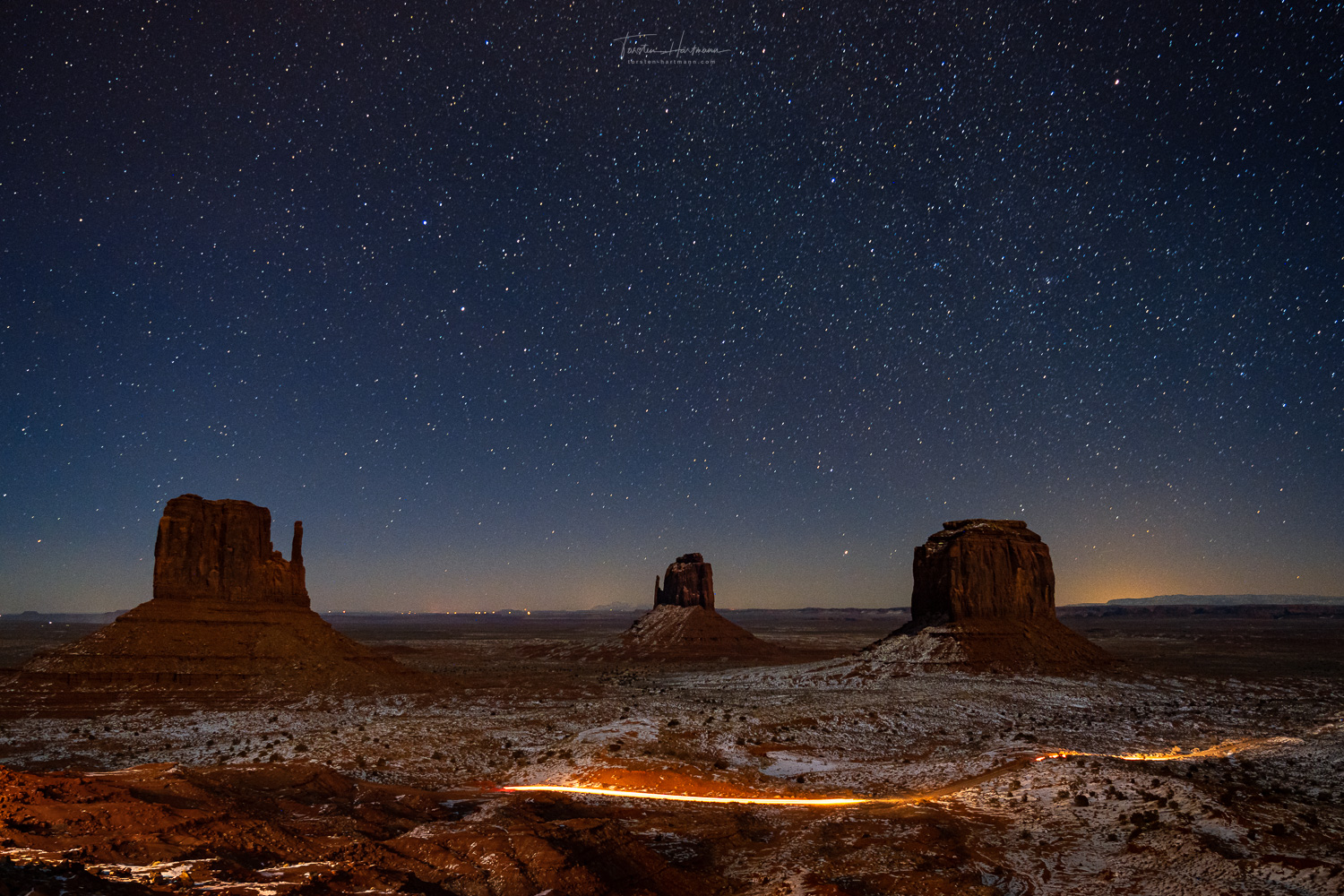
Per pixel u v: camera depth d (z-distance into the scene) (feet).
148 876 42.22
